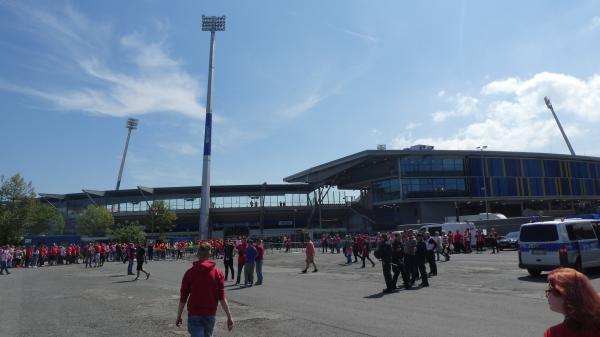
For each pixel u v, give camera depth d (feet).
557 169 293.84
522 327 26.94
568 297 8.58
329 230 284.00
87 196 317.83
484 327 27.20
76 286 62.80
